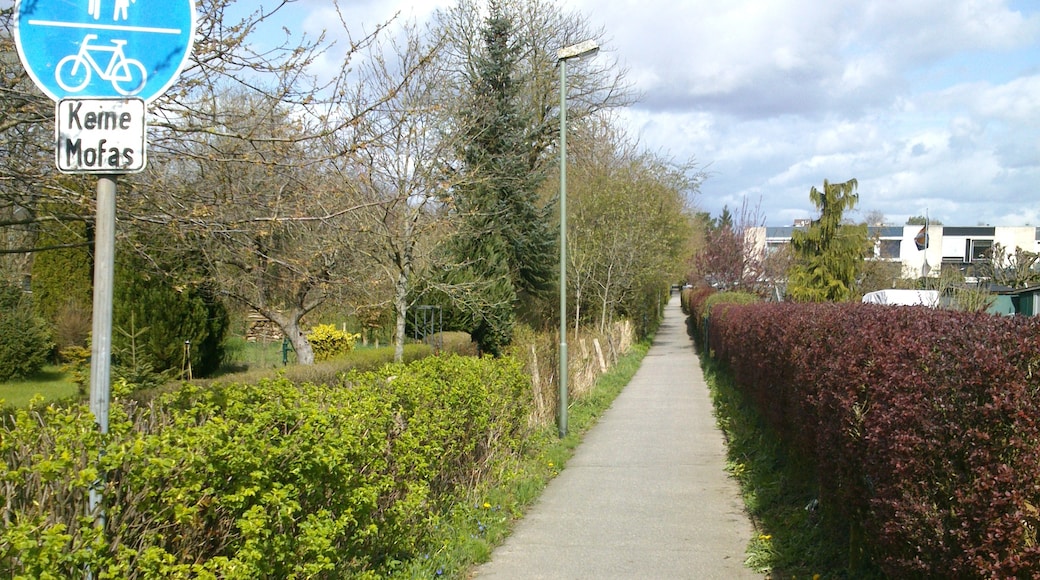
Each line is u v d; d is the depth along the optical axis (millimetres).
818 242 32500
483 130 15883
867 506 4715
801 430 6820
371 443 4945
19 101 5477
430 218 13953
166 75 3021
